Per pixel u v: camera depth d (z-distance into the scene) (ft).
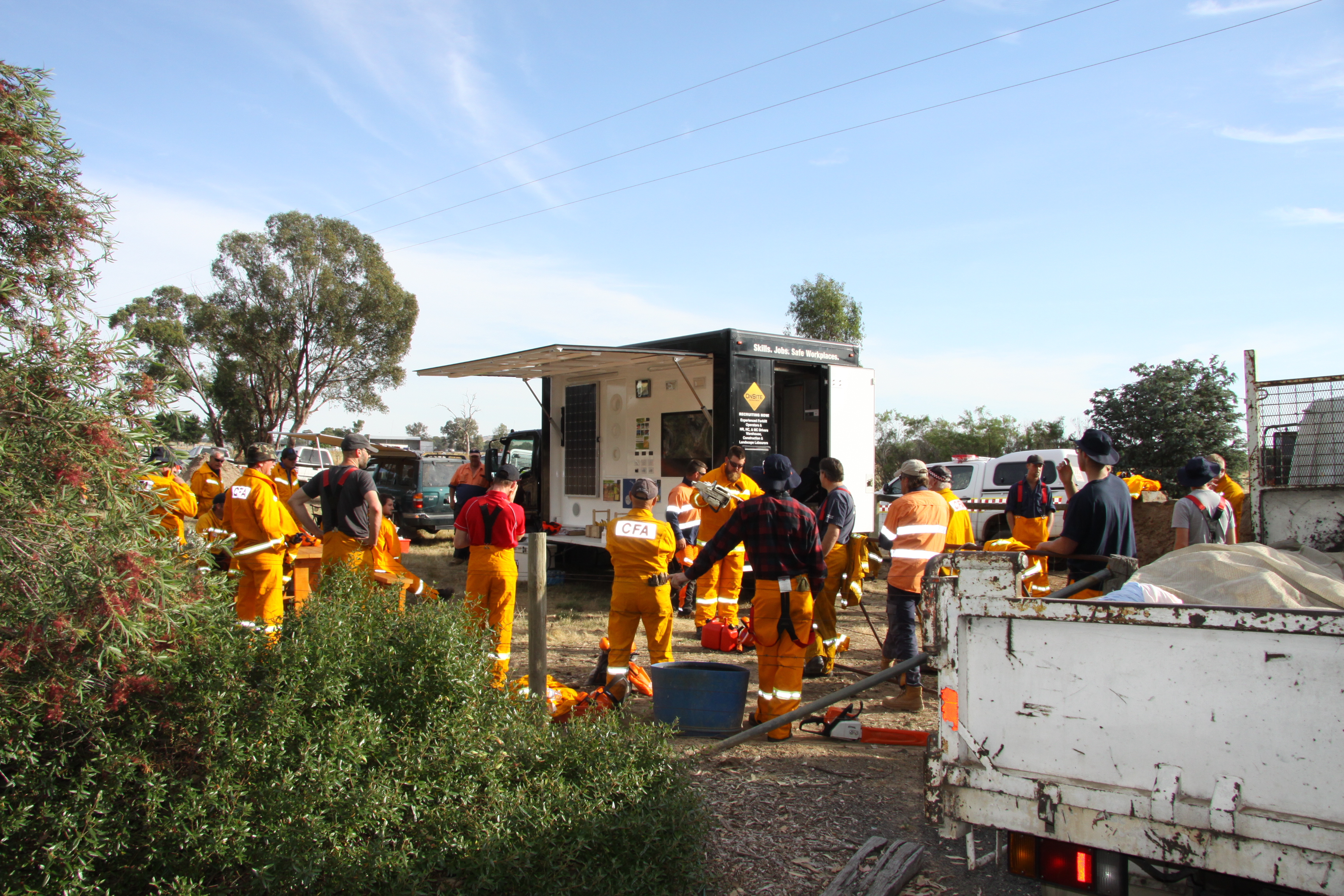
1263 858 6.77
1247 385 16.89
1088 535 16.33
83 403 8.05
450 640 11.12
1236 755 7.04
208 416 133.49
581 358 31.19
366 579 13.14
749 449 30.60
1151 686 7.44
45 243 8.58
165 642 8.98
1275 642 6.91
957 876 11.50
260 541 19.94
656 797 10.69
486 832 9.39
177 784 8.31
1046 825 7.77
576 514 37.78
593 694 17.71
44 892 7.43
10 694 7.54
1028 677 8.04
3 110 8.31
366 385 143.13
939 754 8.45
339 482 21.38
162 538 8.77
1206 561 10.31
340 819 8.87
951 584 8.39
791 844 12.37
